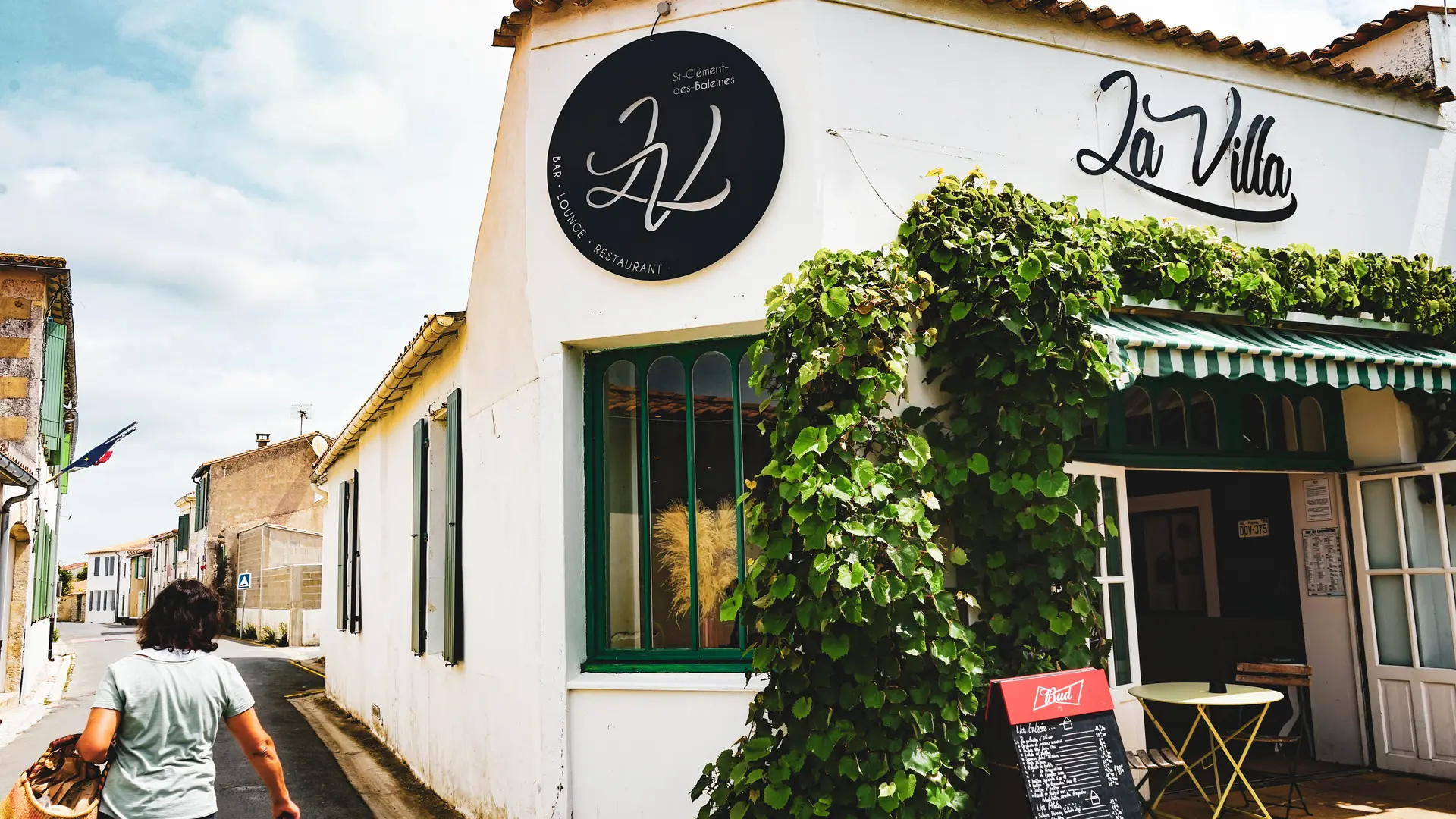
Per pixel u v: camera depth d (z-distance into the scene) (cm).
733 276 545
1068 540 496
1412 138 754
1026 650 496
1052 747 449
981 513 504
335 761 973
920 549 450
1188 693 551
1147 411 641
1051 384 502
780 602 458
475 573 705
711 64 564
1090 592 523
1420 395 689
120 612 6844
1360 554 700
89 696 1697
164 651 360
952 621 460
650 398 581
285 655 2473
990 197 523
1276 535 816
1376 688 686
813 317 475
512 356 630
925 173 569
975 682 466
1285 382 693
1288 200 691
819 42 555
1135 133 638
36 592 1802
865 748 440
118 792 339
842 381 470
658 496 573
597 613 569
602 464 585
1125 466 625
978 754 457
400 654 984
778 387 501
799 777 446
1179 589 909
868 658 444
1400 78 735
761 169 545
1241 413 680
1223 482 866
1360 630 698
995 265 504
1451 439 673
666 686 530
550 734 549
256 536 3400
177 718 350
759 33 562
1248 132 681
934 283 513
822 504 438
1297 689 720
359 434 1256
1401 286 677
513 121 629
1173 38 652
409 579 957
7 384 1608
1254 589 834
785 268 536
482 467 699
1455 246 757
